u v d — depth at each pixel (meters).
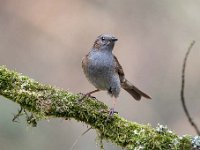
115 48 17.72
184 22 17.45
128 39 17.81
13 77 7.07
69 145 13.70
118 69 8.99
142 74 17.23
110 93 8.96
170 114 15.98
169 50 17.42
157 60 17.42
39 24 17.84
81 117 7.05
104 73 8.83
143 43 17.70
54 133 13.48
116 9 18.25
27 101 6.97
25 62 16.95
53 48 17.41
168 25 17.62
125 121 7.00
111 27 18.06
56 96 7.04
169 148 6.65
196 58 17.12
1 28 17.45
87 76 9.10
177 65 17.20
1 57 16.89
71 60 17.28
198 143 6.60
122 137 6.88
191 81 16.77
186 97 16.34
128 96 15.94
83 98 7.13
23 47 17.28
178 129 15.52
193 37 17.27
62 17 18.05
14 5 17.84
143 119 15.73
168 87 16.84
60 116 7.05
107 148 14.11
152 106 16.02
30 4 17.95
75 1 18.36
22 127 12.63
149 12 17.89
